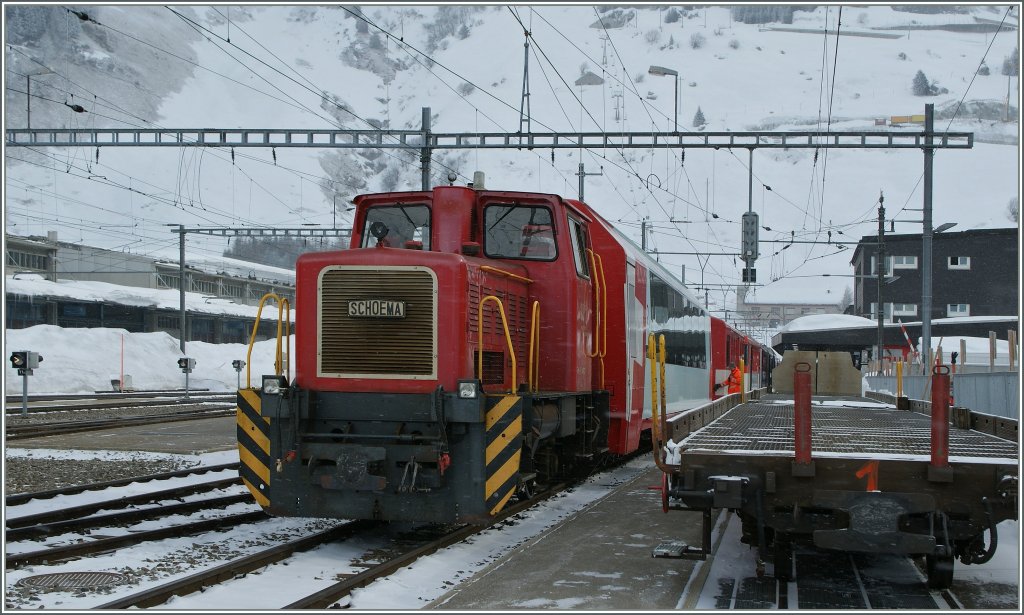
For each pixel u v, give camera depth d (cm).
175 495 1074
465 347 822
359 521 922
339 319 830
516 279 984
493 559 797
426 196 1023
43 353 3556
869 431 847
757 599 629
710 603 618
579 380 1062
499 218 1034
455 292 820
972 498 583
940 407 586
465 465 803
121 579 670
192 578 648
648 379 1443
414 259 823
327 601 616
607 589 657
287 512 824
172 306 4953
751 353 3078
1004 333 3922
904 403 1318
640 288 1377
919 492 590
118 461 1379
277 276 7306
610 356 1256
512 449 797
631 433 1308
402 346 817
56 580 661
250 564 714
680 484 643
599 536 860
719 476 614
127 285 5556
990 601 624
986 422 840
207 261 6469
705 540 657
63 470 1258
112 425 2003
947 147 1977
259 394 846
